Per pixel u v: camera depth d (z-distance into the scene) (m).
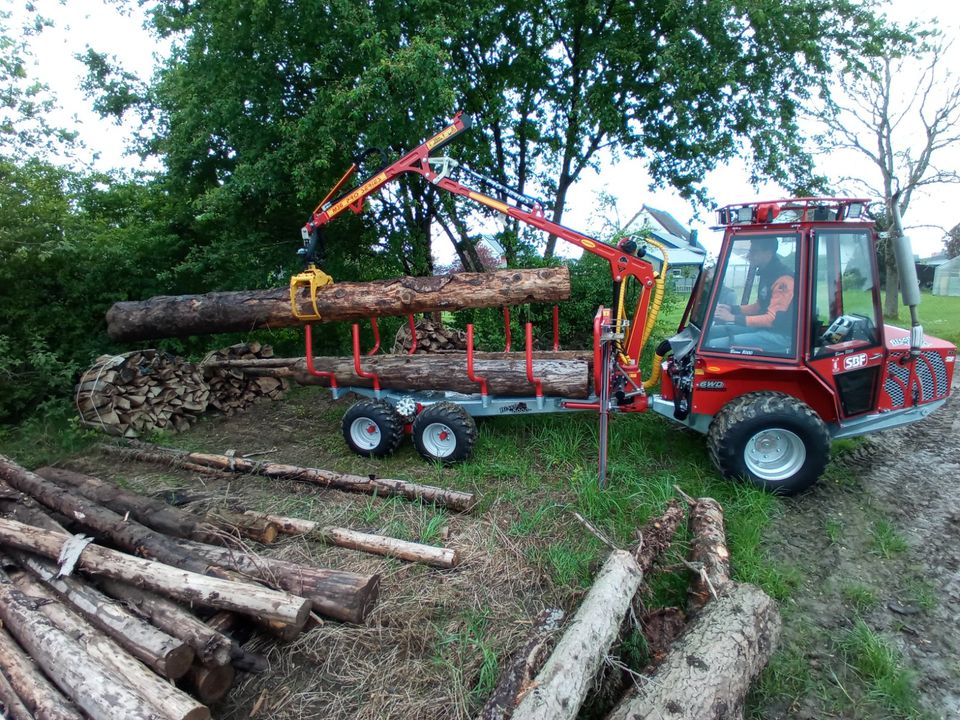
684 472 4.80
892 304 13.97
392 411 5.26
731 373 4.60
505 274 5.37
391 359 5.49
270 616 2.69
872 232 4.39
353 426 5.32
